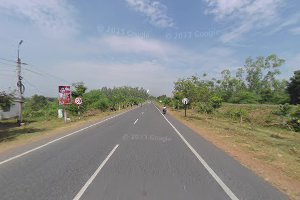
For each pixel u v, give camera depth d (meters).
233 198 6.14
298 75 60.25
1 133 19.97
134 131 18.81
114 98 64.06
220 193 6.44
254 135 21.12
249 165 9.54
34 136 17.06
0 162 9.37
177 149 12.19
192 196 6.20
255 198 6.18
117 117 33.09
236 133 20.72
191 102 52.19
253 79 83.12
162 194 6.28
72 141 14.19
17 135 18.00
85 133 17.59
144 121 27.47
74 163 9.21
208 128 22.94
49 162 9.35
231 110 43.50
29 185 6.84
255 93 78.38
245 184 7.19
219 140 15.88
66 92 27.30
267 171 8.81
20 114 27.27
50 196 6.09
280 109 36.81
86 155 10.57
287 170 9.29
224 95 77.75
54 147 12.36
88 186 6.76
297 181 7.86
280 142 18.83
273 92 75.44
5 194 6.21
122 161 9.57
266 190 6.76
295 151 15.32
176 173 8.09
